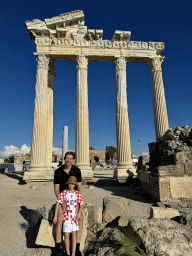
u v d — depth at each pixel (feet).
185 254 10.89
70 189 11.98
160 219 14.52
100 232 15.12
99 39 55.83
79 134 49.08
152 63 56.44
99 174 76.18
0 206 24.26
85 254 12.68
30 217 20.04
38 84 50.72
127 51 55.42
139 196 30.42
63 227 11.46
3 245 14.07
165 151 28.22
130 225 13.46
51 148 58.90
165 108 54.08
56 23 54.03
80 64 53.21
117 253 11.25
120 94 52.26
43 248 13.56
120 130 50.34
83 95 51.26
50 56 54.13
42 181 44.83
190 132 27.71
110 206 17.12
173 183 23.24
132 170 47.37
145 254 11.02
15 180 50.85
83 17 55.57
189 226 13.67
